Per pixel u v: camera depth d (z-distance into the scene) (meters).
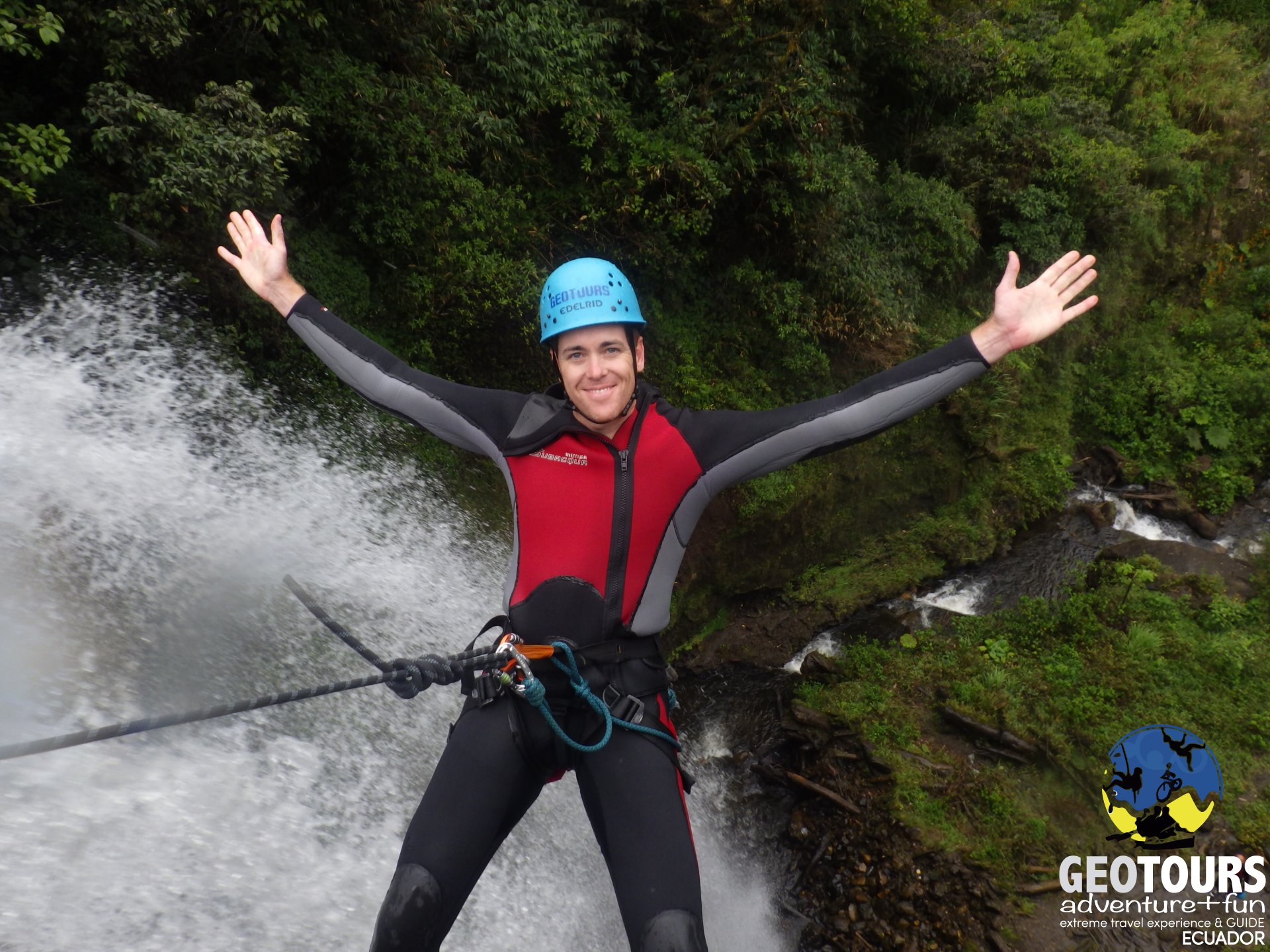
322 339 2.45
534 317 7.82
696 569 9.35
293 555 5.39
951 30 13.47
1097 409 14.09
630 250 8.97
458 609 6.05
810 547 10.40
